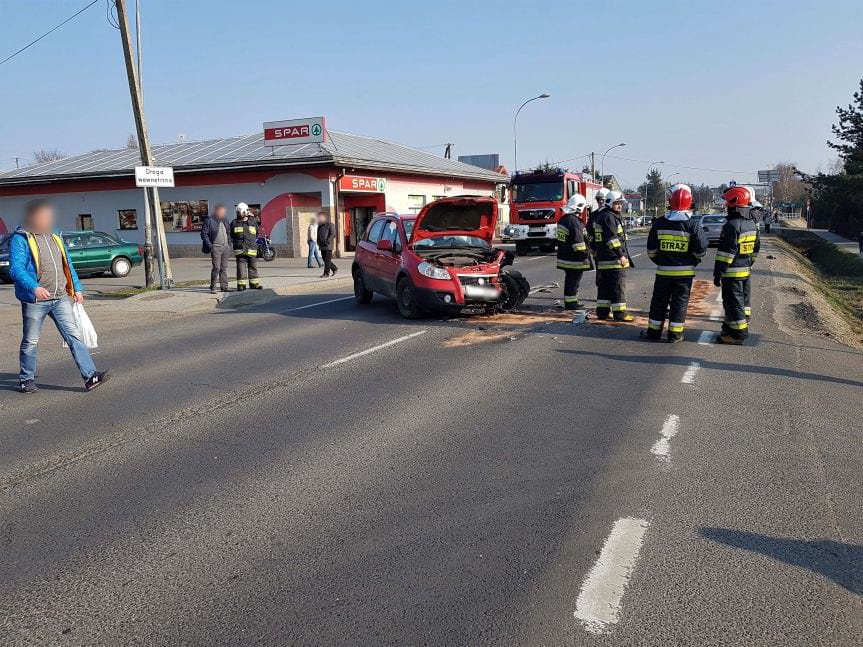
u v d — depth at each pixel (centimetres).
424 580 357
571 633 312
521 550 386
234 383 771
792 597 339
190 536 408
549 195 2694
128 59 1598
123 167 3403
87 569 373
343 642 307
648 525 414
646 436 569
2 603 342
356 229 3278
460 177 3900
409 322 1156
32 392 745
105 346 1023
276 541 401
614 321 1111
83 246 2228
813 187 4831
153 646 307
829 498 450
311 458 531
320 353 924
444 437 575
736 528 410
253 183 3078
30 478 501
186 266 2683
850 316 1600
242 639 311
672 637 309
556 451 537
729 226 902
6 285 2123
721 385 727
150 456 542
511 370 803
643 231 6462
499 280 1163
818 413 630
